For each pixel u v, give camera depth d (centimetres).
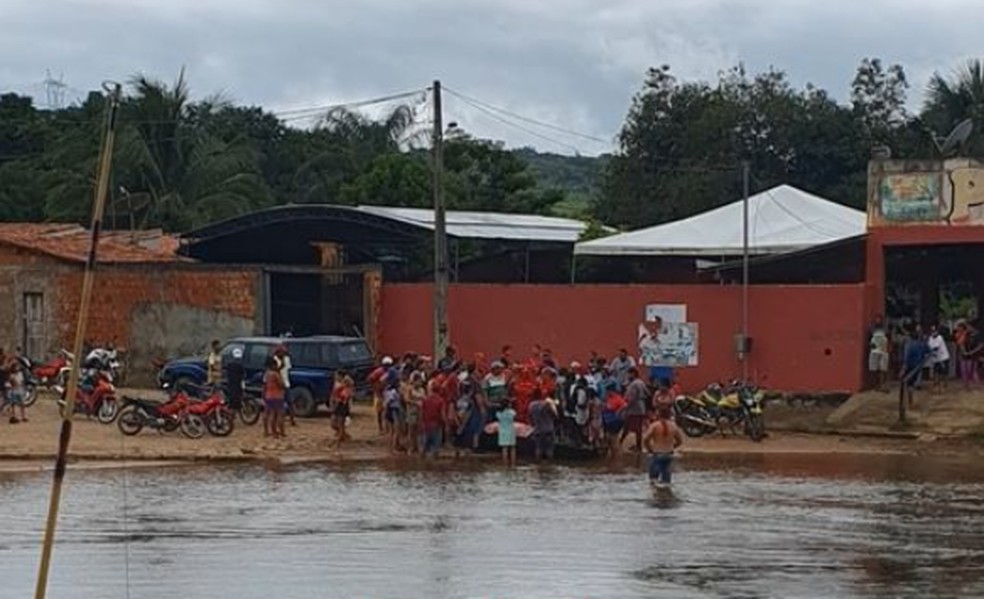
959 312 4725
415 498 2719
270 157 8031
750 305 4194
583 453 3419
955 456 3450
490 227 5322
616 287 4353
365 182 6750
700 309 4262
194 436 3591
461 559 2047
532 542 2202
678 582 1881
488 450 3472
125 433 3588
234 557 2050
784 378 4147
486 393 3494
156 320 4681
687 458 3412
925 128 6669
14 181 7238
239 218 5034
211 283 4628
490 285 4488
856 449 3581
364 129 8262
